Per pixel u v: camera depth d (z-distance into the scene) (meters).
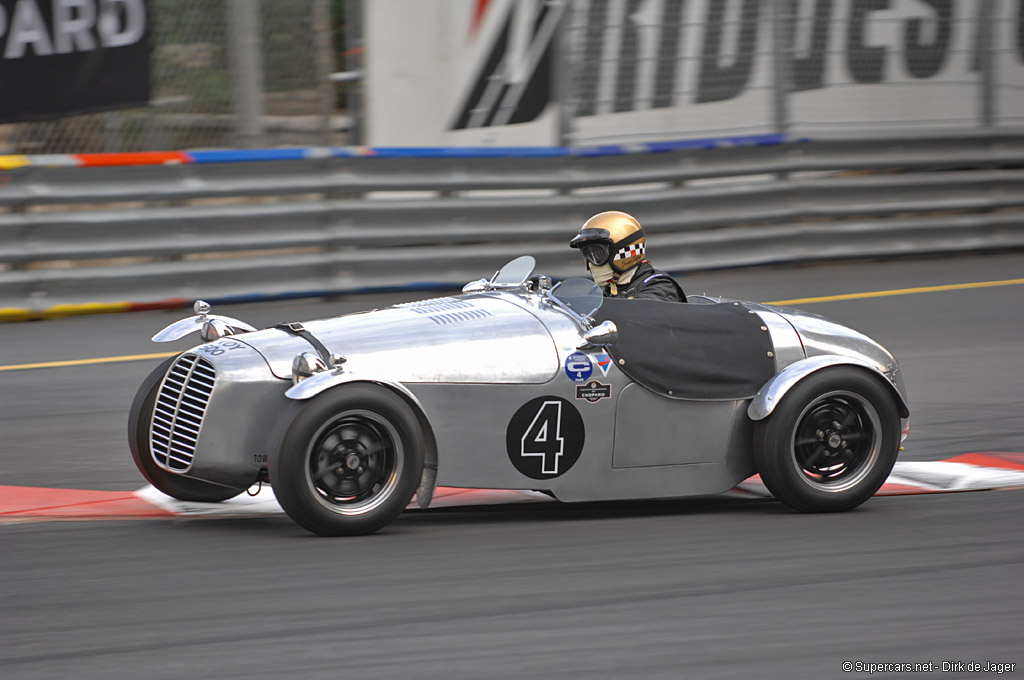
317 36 43.00
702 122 46.69
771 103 47.66
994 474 22.33
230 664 12.96
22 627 14.10
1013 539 18.00
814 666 13.02
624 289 21.41
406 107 45.06
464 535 18.22
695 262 44.22
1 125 37.78
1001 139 49.62
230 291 39.28
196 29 40.62
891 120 49.47
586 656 13.25
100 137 39.81
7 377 30.50
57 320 37.25
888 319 37.25
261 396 18.06
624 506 20.50
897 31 49.25
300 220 39.94
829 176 48.31
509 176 42.59
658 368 19.09
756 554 17.20
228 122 41.56
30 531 18.45
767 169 46.19
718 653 13.36
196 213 38.72
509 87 45.34
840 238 46.84
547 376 18.59
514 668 12.91
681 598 15.20
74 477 22.25
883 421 19.62
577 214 43.34
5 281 36.72
